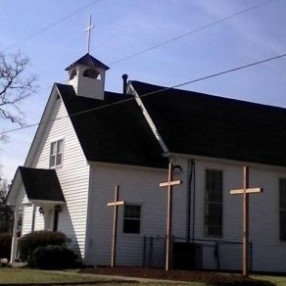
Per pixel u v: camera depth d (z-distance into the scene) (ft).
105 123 108.78
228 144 111.96
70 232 102.12
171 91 121.08
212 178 107.14
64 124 111.04
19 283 64.18
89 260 96.63
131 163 101.09
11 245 115.85
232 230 106.83
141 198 101.86
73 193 103.55
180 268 97.71
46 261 92.89
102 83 115.65
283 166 113.50
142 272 77.36
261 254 109.09
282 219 112.78
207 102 123.54
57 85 114.01
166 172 104.17
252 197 110.42
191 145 106.52
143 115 114.21
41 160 118.52
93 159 98.99
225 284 65.67
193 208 104.22
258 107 130.41
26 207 120.37
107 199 99.60
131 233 100.22
